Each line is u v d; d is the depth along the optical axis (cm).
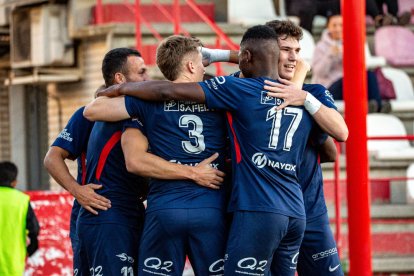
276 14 2764
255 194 1311
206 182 1330
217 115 1345
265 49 1341
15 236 2033
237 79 1328
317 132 1400
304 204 1454
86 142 1512
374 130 2491
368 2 2730
